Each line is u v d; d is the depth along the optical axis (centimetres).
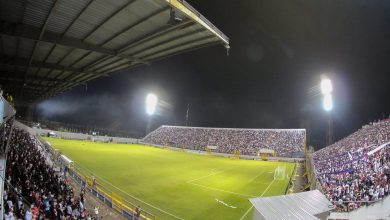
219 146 7475
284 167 4947
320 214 867
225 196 2683
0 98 1445
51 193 1661
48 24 1492
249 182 3416
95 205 2077
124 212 2008
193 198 2547
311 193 1021
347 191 2002
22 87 3869
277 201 845
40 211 1330
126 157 4950
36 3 1271
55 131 6769
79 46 1684
